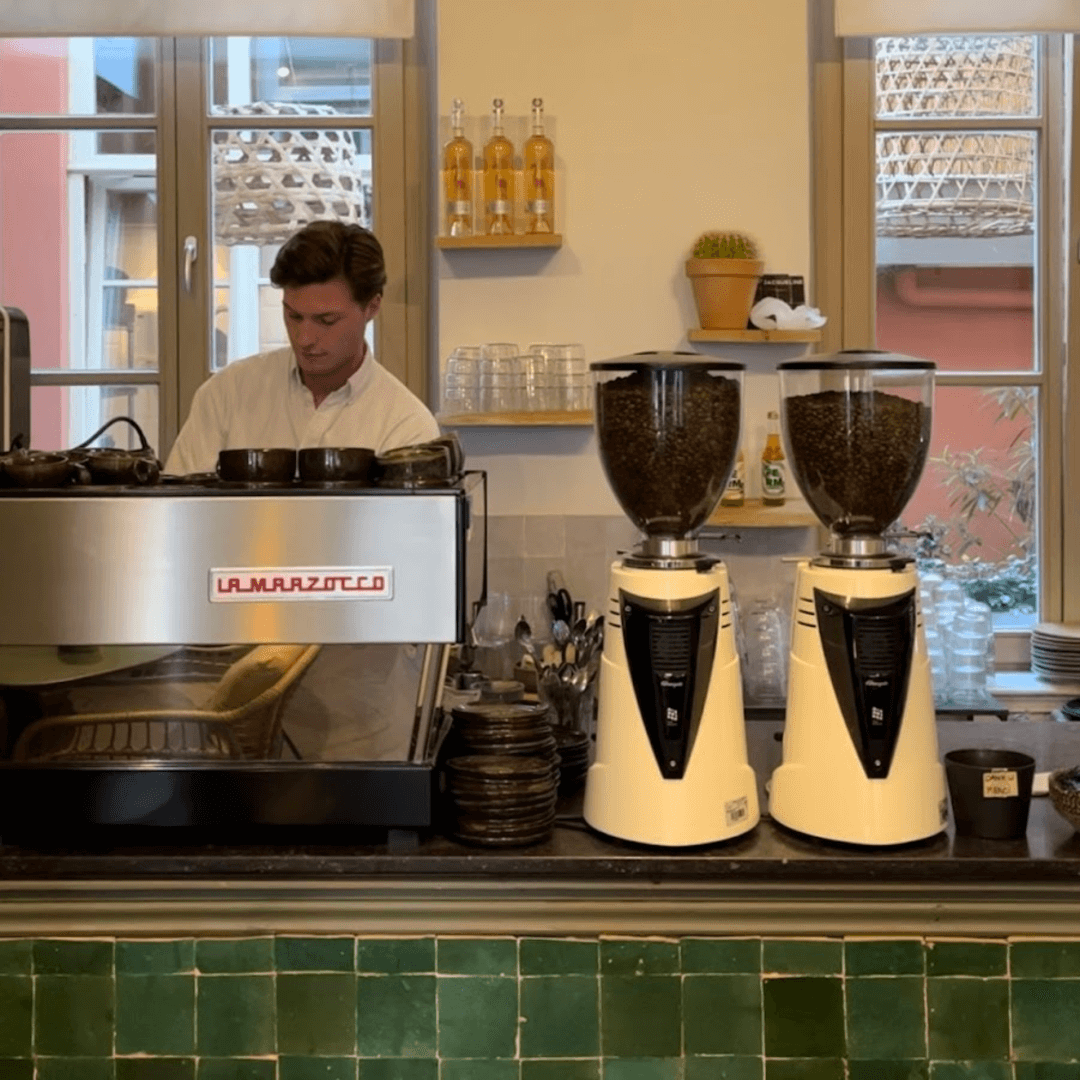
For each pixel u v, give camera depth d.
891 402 1.60
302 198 3.84
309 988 1.58
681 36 3.62
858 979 1.57
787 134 3.63
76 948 1.58
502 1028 1.57
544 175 3.54
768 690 3.48
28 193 3.83
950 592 3.56
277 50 3.81
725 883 1.54
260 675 1.55
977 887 1.54
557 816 1.72
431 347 3.84
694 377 1.58
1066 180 3.80
